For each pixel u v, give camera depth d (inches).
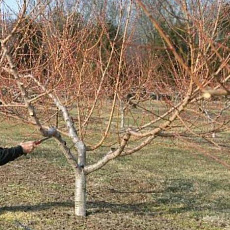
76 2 215.5
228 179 296.2
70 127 202.4
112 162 334.3
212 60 146.9
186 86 204.8
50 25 215.8
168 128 168.2
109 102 390.0
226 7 153.4
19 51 278.8
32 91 248.5
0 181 256.5
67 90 227.9
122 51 170.7
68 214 203.8
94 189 253.6
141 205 228.8
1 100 206.7
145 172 305.9
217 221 207.9
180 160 354.6
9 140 407.8
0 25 205.5
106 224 193.3
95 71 221.1
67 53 215.6
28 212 204.5
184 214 216.7
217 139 442.0
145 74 293.6
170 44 71.3
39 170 290.2
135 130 183.3
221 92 73.4
